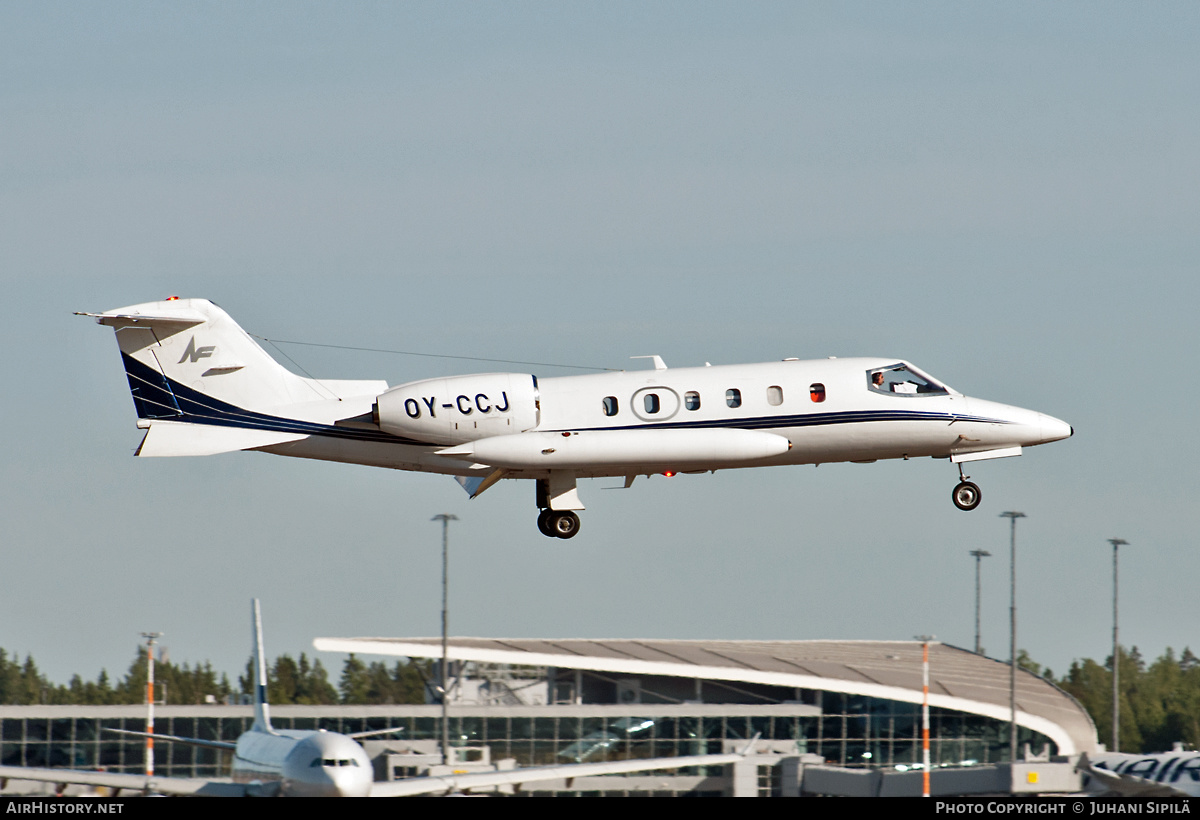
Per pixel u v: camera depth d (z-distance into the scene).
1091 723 185.50
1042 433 120.19
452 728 168.50
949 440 119.25
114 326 115.56
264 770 134.62
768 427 115.50
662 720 174.12
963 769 145.62
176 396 116.75
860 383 117.81
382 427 113.06
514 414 112.69
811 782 154.88
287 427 117.00
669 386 115.00
